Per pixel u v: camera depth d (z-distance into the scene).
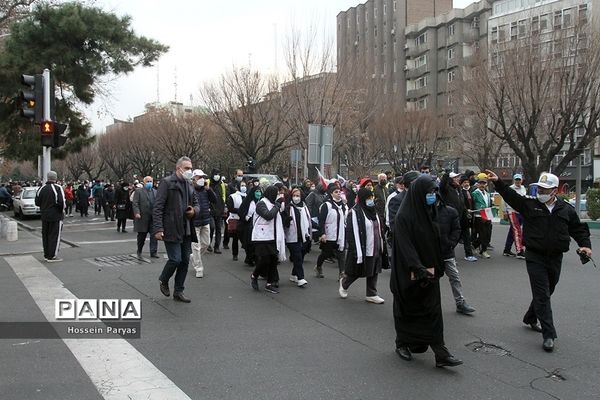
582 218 19.97
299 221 8.34
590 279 8.91
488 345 5.46
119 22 21.80
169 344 5.36
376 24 69.00
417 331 4.84
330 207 8.94
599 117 21.61
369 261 7.18
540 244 5.42
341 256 8.87
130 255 11.50
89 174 68.38
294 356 5.04
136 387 4.25
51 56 20.52
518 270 9.86
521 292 7.96
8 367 4.68
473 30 57.62
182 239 7.11
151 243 11.18
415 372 4.66
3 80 20.03
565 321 6.35
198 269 9.00
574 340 5.62
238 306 7.01
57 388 4.22
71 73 21.00
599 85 20.44
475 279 8.98
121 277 8.84
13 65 19.84
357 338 5.64
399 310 4.95
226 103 31.22
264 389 4.24
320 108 24.97
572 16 21.92
